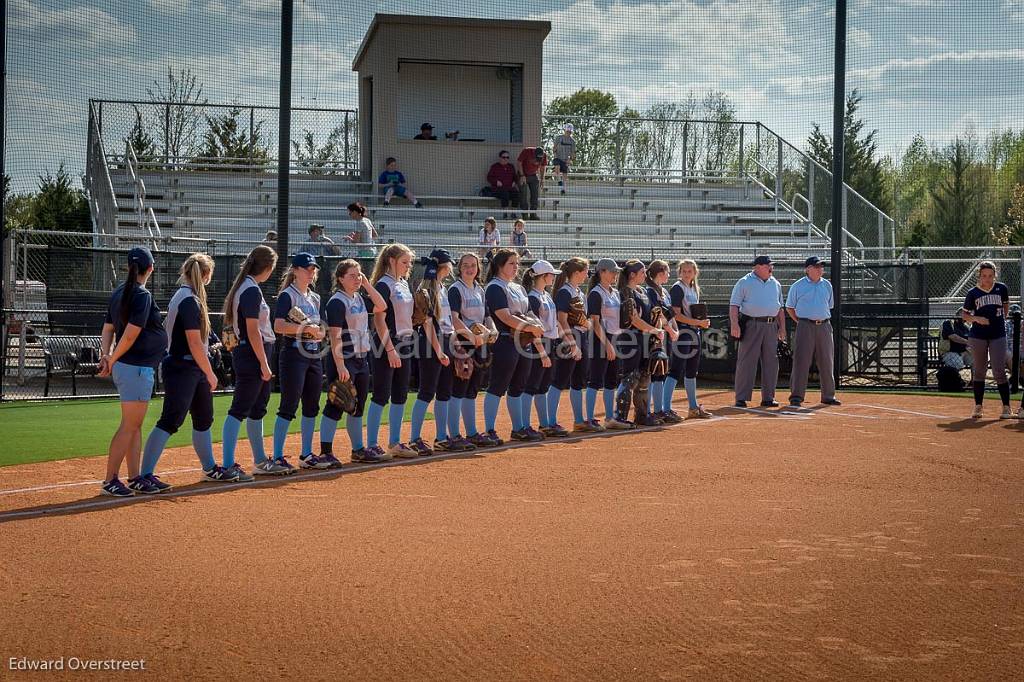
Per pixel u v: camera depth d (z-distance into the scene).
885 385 16.75
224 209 22.91
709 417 12.52
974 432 11.06
